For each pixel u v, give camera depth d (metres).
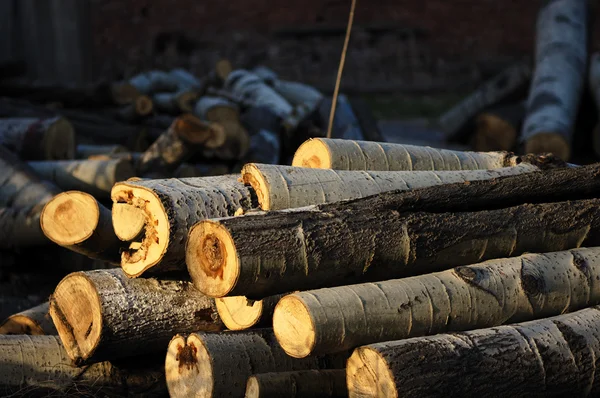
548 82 25.92
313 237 8.36
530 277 9.12
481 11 47.25
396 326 8.34
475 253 9.27
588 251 9.80
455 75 46.31
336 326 8.03
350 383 8.26
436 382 7.86
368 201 8.93
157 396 10.13
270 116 21.02
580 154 26.83
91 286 9.34
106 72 44.75
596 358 8.66
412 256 8.84
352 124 20.81
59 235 10.81
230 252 8.06
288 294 8.42
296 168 9.59
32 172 14.52
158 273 9.43
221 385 8.73
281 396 8.53
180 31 47.56
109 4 46.62
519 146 24.94
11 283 13.84
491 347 8.30
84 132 20.77
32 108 21.12
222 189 9.43
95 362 9.67
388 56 46.06
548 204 9.85
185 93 24.58
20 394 9.52
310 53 46.44
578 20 28.83
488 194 9.49
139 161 16.22
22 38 41.97
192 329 9.67
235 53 46.66
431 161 11.03
